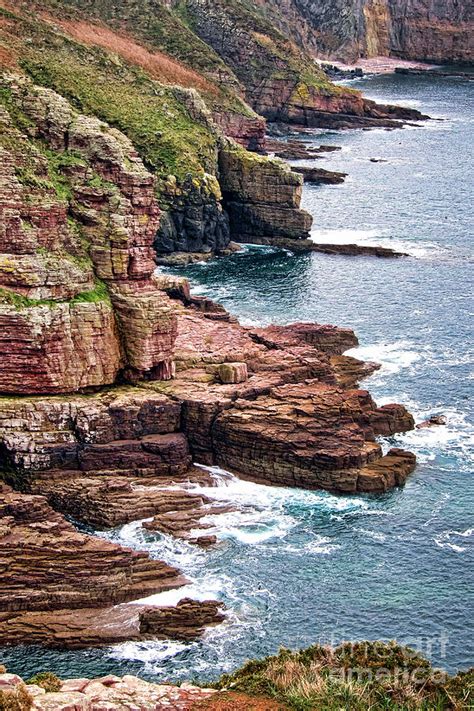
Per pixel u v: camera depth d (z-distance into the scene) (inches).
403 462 3954.2
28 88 4170.8
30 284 3774.6
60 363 3814.0
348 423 3937.0
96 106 6747.1
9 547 3228.3
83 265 3949.3
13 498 3415.4
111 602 3189.0
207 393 3971.5
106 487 3654.0
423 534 3597.4
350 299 5738.2
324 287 5935.0
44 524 3336.6
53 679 2263.8
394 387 4616.1
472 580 3361.2
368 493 3816.4
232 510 3683.6
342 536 3572.8
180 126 6929.1
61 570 3196.4
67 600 3159.5
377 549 3506.4
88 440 3750.0
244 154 6820.9
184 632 3085.6
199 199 6446.9
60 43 7130.9
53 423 3735.2
